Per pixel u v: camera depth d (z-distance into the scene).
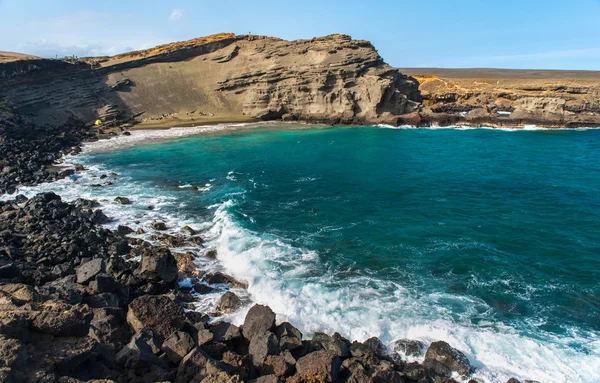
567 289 20.83
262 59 101.31
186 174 45.38
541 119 77.50
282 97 89.69
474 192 36.94
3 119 62.53
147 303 15.92
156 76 100.62
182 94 96.12
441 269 22.95
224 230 28.56
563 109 77.25
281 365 13.82
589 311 19.00
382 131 75.94
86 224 28.36
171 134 74.19
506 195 35.91
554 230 28.02
